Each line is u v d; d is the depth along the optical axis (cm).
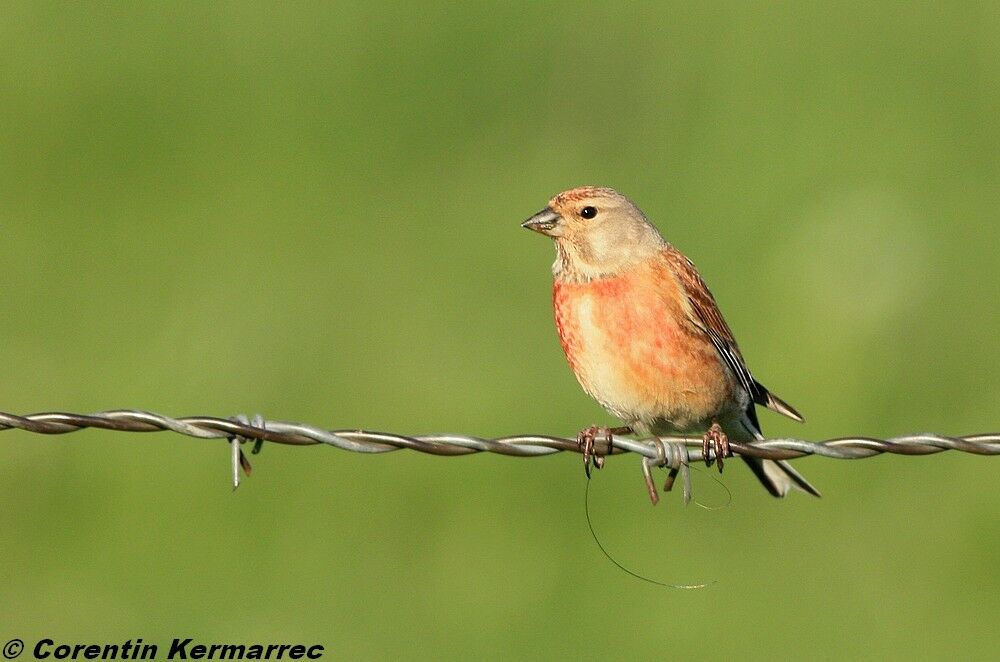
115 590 1095
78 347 1328
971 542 1145
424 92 1612
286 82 1622
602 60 1623
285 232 1466
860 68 1653
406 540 1148
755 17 1700
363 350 1331
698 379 905
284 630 1064
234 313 1368
